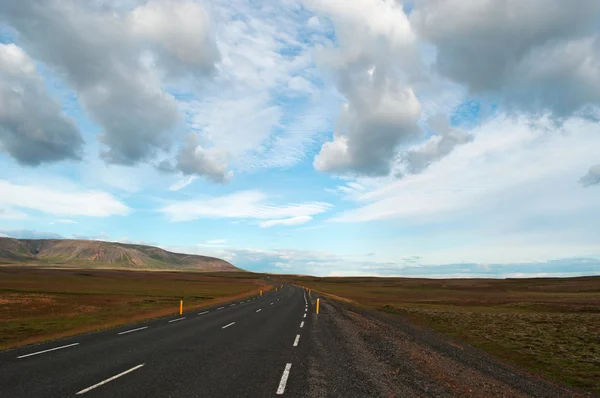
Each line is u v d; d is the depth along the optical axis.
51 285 84.00
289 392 7.86
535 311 46.69
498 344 21.53
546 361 17.14
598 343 22.00
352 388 8.48
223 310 30.77
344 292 96.88
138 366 9.91
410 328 26.25
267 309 32.12
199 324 20.42
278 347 13.54
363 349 14.26
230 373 9.33
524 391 10.98
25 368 9.58
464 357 16.05
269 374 9.36
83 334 16.34
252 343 14.22
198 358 11.12
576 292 93.88
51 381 8.28
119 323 20.56
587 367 16.00
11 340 15.91
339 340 16.14
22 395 7.25
